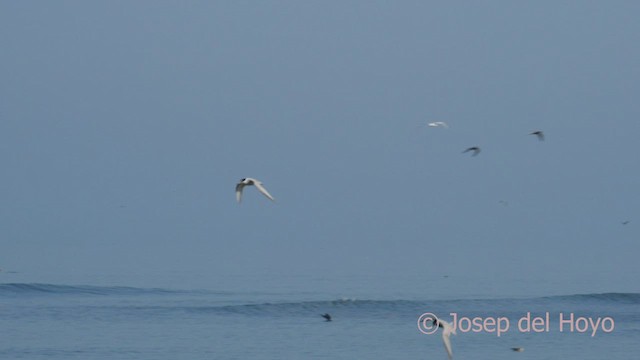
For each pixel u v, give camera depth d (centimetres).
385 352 5459
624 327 6544
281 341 5806
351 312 7162
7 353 5356
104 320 6631
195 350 5478
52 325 6353
